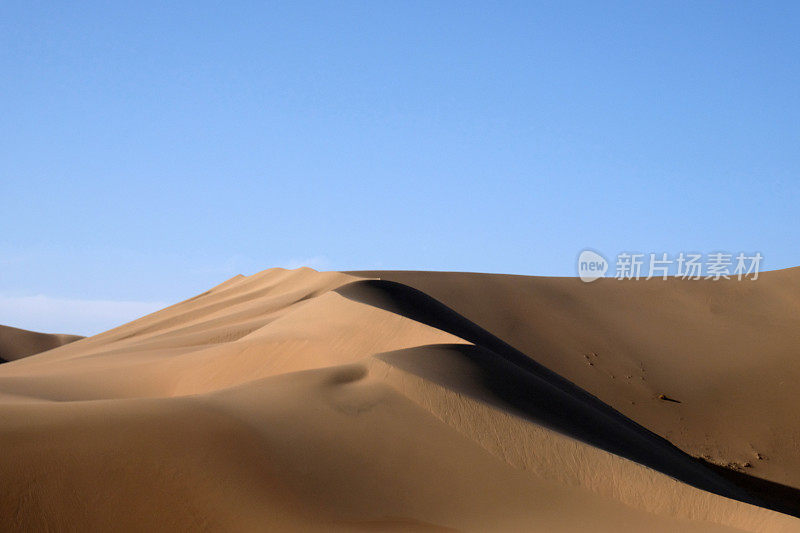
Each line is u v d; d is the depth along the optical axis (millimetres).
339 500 11000
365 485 11570
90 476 10148
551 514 11273
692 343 43000
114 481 10156
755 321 46281
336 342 24094
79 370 30547
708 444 30766
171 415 12320
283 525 10062
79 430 11180
